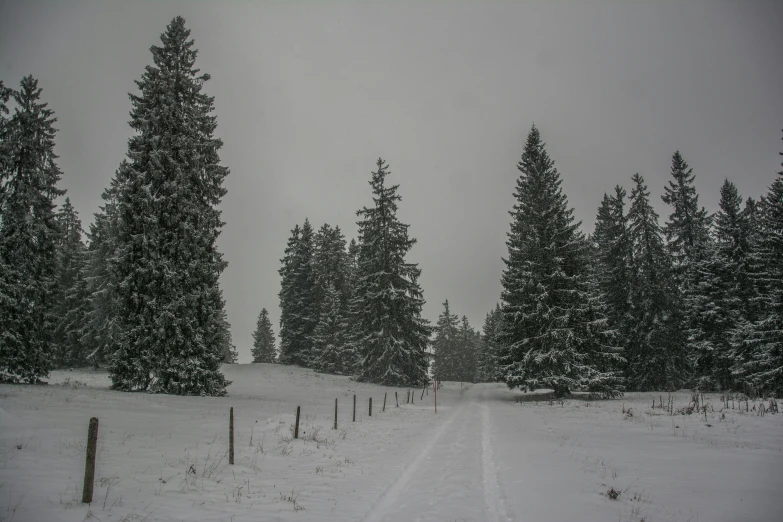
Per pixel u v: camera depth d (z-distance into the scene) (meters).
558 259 29.72
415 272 43.31
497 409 25.78
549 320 29.42
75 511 6.39
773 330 27.00
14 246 23.89
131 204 24.36
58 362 43.25
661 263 35.69
